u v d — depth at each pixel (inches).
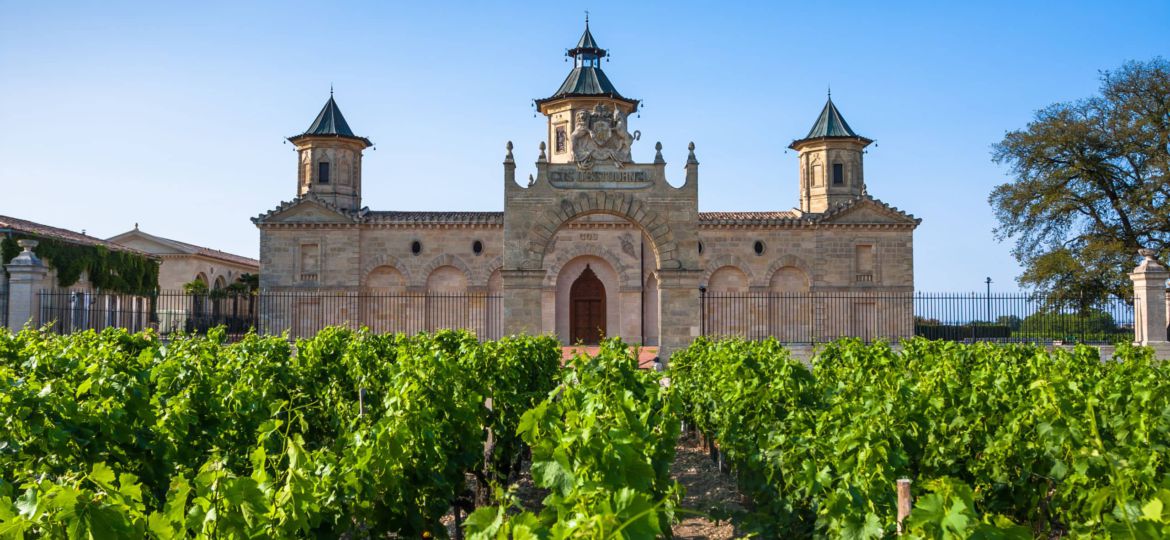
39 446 353.4
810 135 2233.0
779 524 426.0
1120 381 550.9
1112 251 1800.0
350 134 2166.6
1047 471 412.2
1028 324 1750.7
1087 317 1744.6
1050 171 1969.7
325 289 2004.2
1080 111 1940.2
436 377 503.5
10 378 441.7
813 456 396.2
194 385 462.3
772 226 2059.5
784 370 565.6
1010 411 469.4
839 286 2048.5
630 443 316.8
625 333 2016.5
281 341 789.2
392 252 2036.2
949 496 249.1
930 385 548.7
